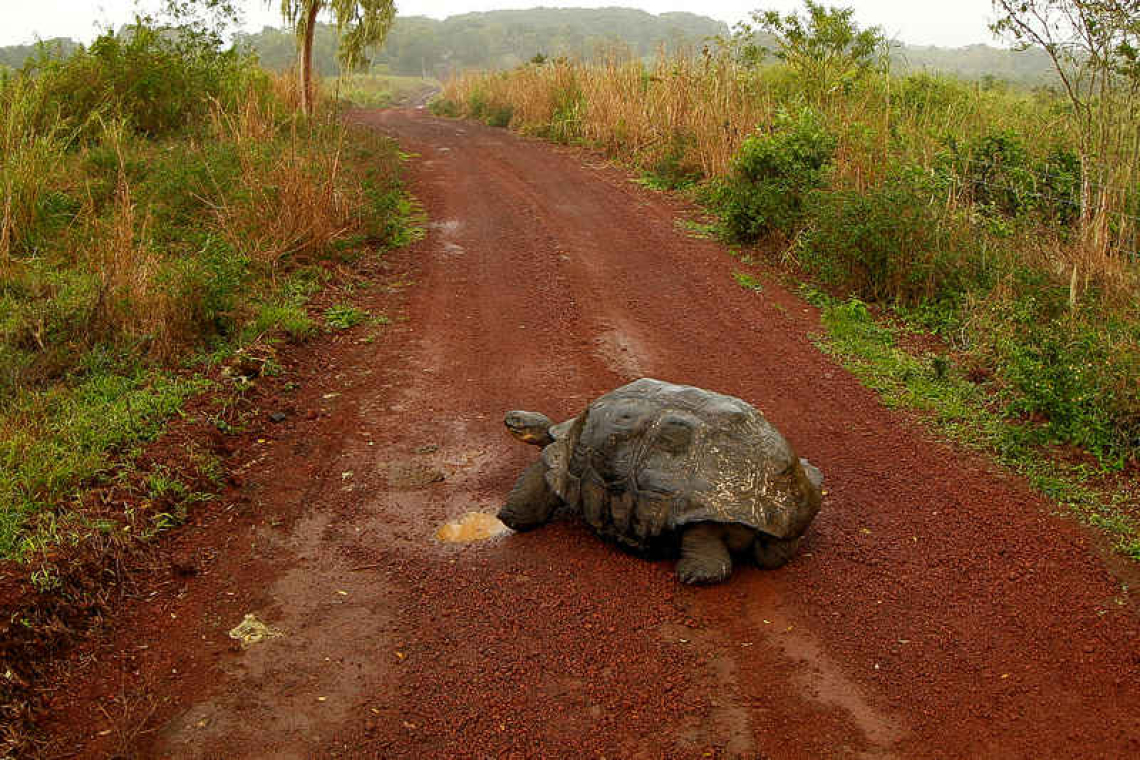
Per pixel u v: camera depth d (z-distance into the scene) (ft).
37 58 51.49
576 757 10.93
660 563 15.12
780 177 39.32
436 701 11.93
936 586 14.55
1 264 27.22
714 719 11.62
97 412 18.83
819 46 55.11
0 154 34.78
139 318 23.11
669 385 15.92
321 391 22.99
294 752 11.03
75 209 34.12
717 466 14.10
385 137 73.31
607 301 31.58
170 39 56.49
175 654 12.85
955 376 24.23
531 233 41.57
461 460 19.16
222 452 18.89
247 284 28.66
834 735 11.32
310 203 34.19
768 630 13.42
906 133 40.19
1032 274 27.37
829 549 15.58
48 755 10.83
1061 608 13.97
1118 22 26.13
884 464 19.10
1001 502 17.42
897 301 30.78
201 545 15.65
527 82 92.02
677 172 54.13
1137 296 24.54
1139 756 10.87
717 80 56.44
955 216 31.78
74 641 12.92
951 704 11.86
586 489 14.99
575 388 23.34
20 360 20.63
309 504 17.21
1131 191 27.86
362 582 14.70
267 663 12.69
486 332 28.04
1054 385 20.52
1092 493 17.74
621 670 12.53
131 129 48.75
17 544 14.15
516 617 13.70
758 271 36.01
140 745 11.09
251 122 48.78
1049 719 11.55
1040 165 35.91
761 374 24.72
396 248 38.11
